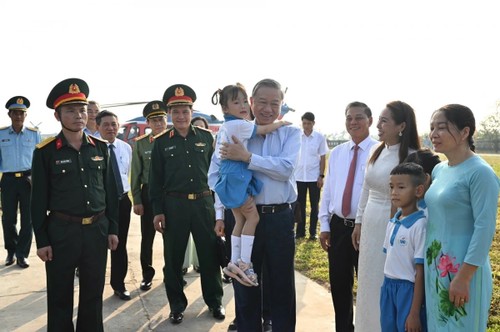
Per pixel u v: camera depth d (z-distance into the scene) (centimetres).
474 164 221
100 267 329
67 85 313
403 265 250
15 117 575
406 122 283
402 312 250
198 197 398
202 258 400
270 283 281
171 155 398
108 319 398
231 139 269
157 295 460
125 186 465
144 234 475
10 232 570
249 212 268
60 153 314
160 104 474
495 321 366
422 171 252
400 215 262
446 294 225
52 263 314
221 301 405
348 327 350
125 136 1977
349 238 341
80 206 315
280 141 277
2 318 400
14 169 566
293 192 283
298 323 386
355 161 339
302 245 656
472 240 215
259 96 273
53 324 316
